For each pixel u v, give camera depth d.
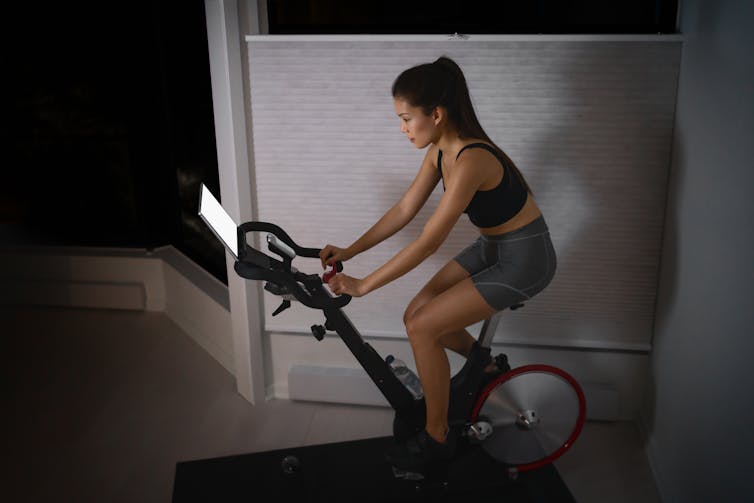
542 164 2.54
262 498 2.31
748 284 1.73
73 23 3.49
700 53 2.17
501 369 2.35
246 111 2.64
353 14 2.64
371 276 2.04
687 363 2.24
